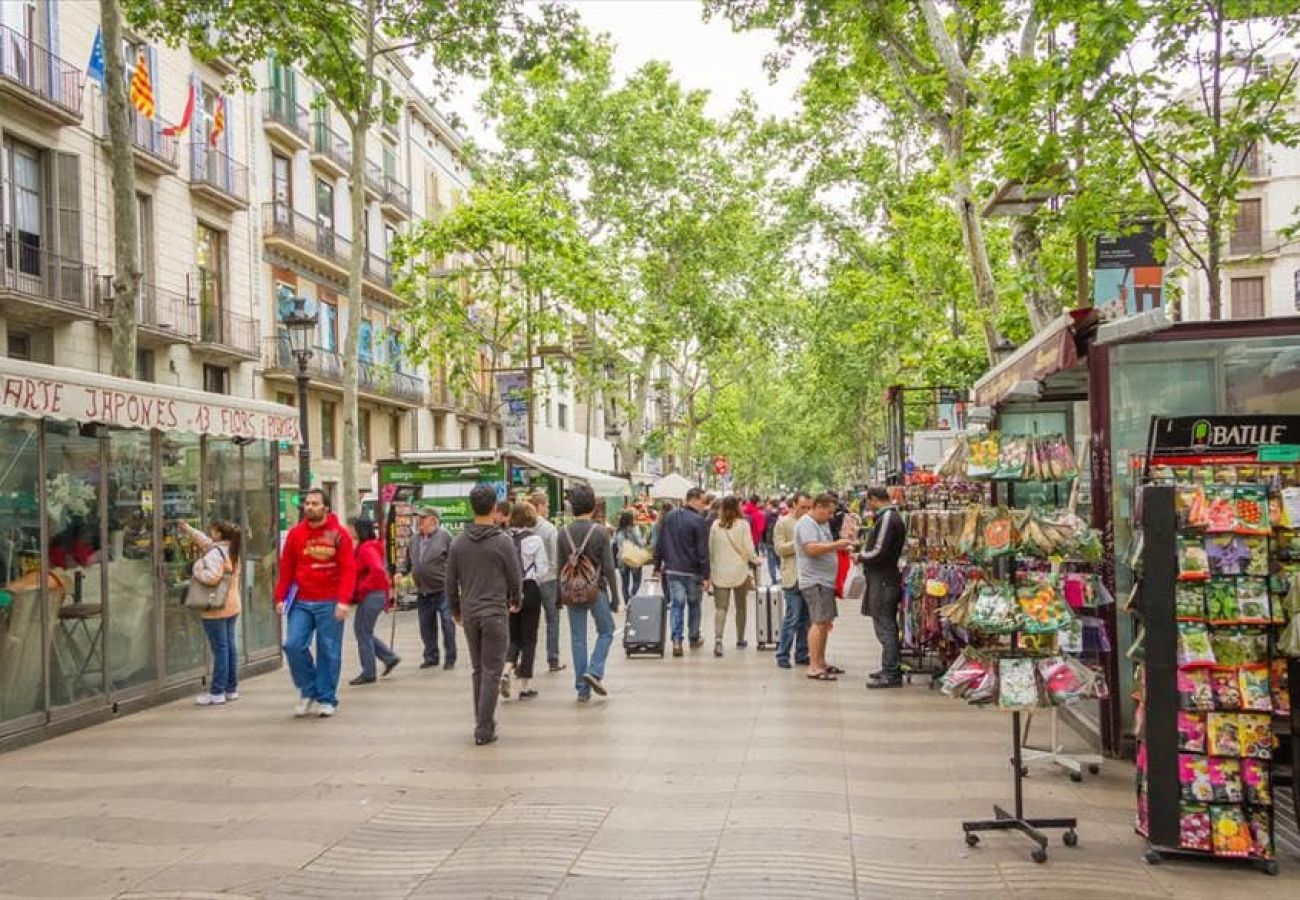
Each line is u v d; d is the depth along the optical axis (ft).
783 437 267.59
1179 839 16.96
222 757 25.23
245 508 38.88
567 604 31.96
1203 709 16.98
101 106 75.92
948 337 79.25
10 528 27.22
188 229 86.02
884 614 33.71
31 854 18.16
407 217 131.44
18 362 26.16
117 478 31.86
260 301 97.40
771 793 21.02
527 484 71.61
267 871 17.06
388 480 67.10
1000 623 18.25
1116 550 23.86
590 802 20.56
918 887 15.96
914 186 76.54
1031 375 27.43
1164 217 36.63
